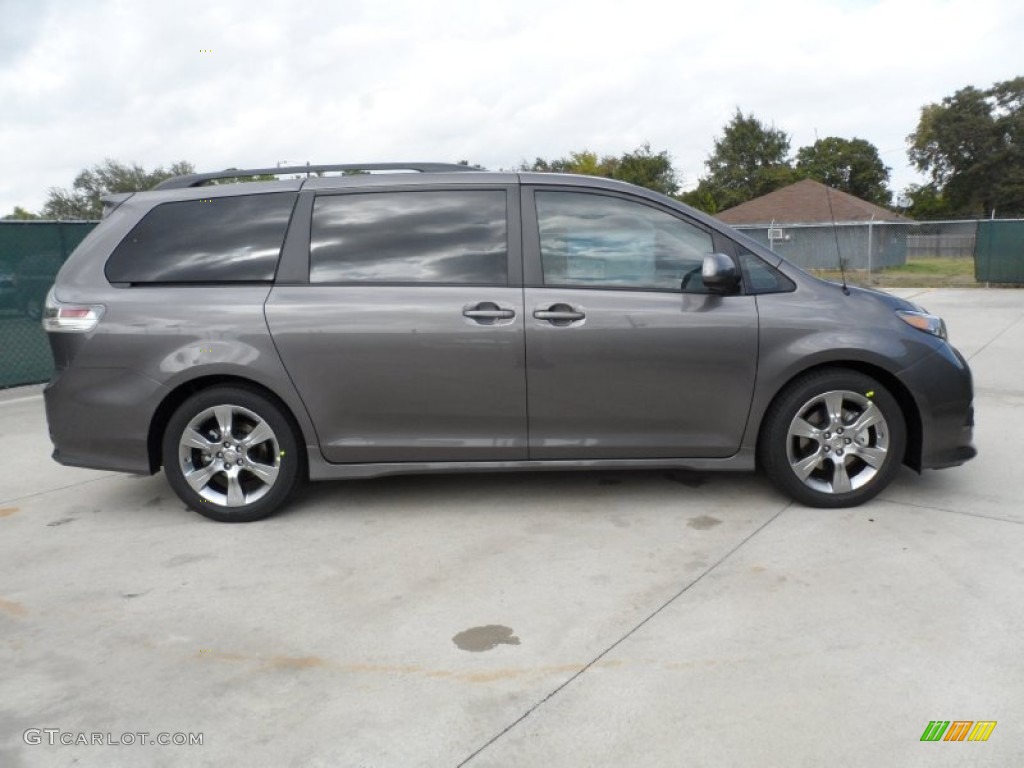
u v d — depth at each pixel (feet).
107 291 13.75
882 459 13.53
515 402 13.48
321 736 8.11
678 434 13.62
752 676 8.87
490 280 13.47
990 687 8.50
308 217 13.85
